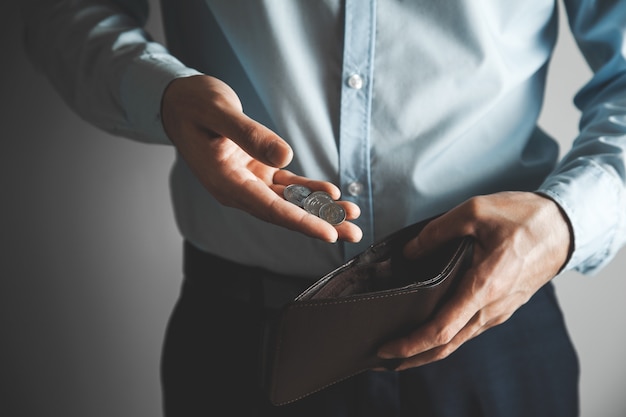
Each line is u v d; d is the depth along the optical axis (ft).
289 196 3.07
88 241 5.83
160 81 3.39
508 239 2.94
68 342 6.11
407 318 2.82
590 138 3.49
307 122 3.56
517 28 3.57
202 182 3.21
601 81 3.78
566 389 4.04
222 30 3.65
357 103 3.50
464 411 3.87
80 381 6.24
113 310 6.05
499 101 3.61
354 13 3.36
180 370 4.43
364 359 2.98
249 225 3.80
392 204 3.68
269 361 2.60
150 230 5.84
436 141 3.54
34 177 5.61
